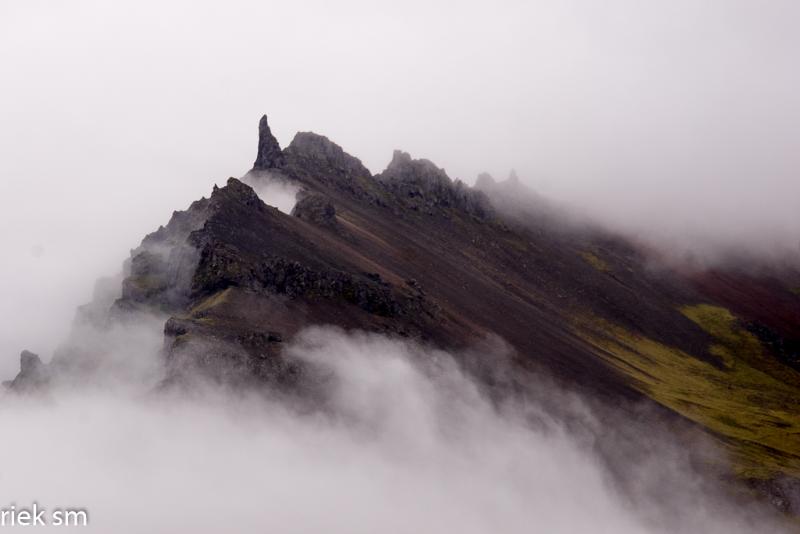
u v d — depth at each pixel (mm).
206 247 169000
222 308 150875
